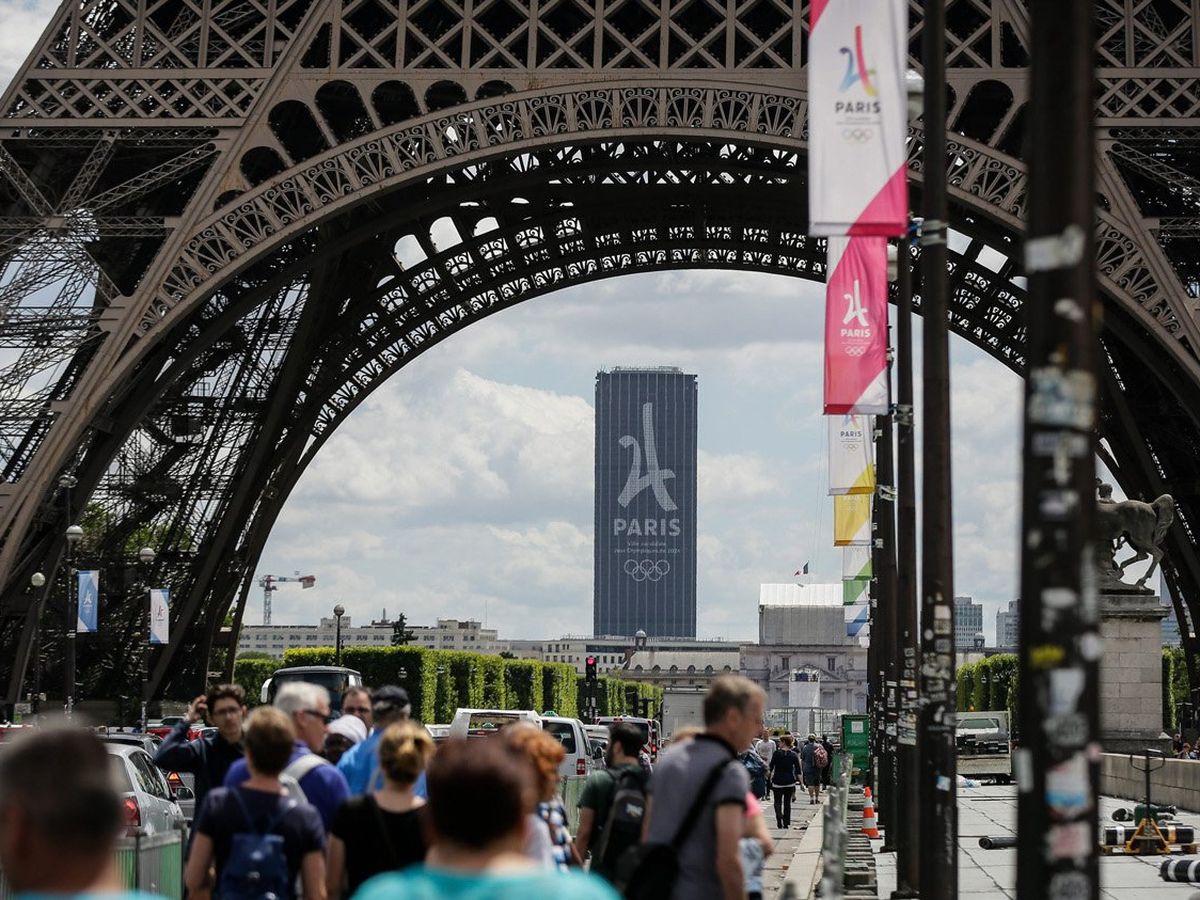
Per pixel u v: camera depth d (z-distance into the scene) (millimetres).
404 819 21484
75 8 91062
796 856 60250
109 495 116188
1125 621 88562
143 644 121438
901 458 52250
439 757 12555
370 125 98250
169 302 85250
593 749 84312
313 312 112125
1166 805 72812
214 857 21766
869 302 50938
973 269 120562
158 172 90875
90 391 84312
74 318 85562
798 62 88125
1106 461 124938
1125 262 84125
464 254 121188
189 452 117562
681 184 113688
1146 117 85750
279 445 121312
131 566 119000
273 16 90500
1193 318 83125
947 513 36844
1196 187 85000
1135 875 50531
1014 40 90750
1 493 83250
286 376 114375
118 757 41531
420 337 123875
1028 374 15281
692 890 21016
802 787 157500
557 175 103875
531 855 21703
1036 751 14695
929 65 37250
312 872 21594
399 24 89812
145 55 91562
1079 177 15109
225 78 88875
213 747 30125
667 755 21672
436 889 11070
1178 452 116125
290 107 95750
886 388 50938
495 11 98188
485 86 94125
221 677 131000
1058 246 15070
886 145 34406
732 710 21516
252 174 103375
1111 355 112812
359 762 27406
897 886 50625
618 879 21094
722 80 87938
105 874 10312
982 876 52188
